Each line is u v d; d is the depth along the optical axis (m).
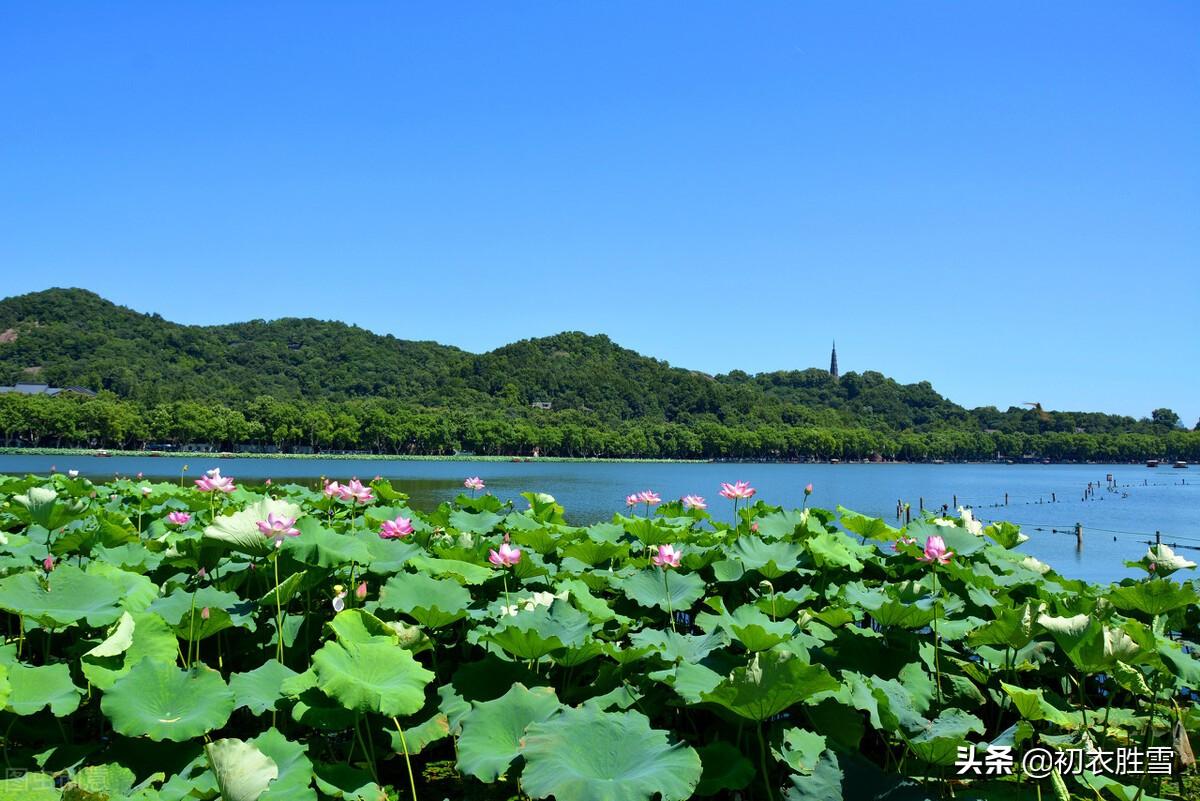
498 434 140.12
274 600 5.70
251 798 3.55
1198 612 7.08
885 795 4.15
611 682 5.16
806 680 3.98
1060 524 42.97
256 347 176.75
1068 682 6.00
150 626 5.09
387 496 11.82
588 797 3.47
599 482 74.19
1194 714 5.07
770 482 88.50
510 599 6.43
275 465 98.00
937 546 5.99
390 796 4.62
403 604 5.63
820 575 7.36
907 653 5.51
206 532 5.78
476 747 4.14
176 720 4.24
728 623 5.50
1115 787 4.45
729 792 4.72
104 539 7.59
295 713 4.46
